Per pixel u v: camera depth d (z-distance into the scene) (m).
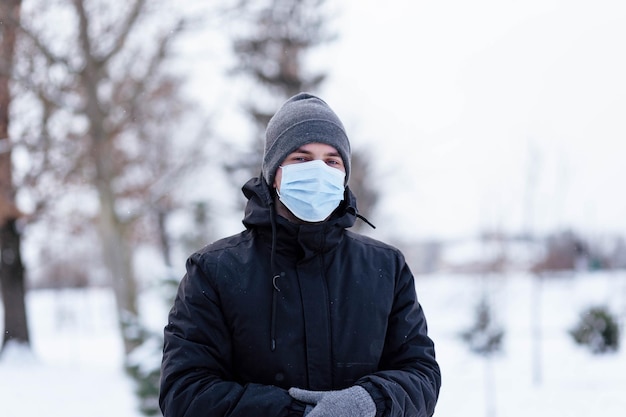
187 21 12.69
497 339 12.33
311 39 17.61
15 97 14.41
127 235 14.65
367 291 2.11
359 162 17.48
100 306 30.92
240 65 17.70
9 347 16.27
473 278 18.92
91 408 10.16
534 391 9.67
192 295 2.05
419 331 2.18
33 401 10.88
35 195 15.91
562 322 15.54
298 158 2.14
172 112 16.91
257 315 2.03
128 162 16.53
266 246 2.12
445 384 10.41
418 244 32.88
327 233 2.10
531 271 19.72
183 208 15.87
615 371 10.86
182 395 1.93
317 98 2.30
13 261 16.77
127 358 6.70
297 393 1.90
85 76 12.63
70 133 14.45
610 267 25.33
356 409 1.84
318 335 2.03
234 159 18.50
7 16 11.96
